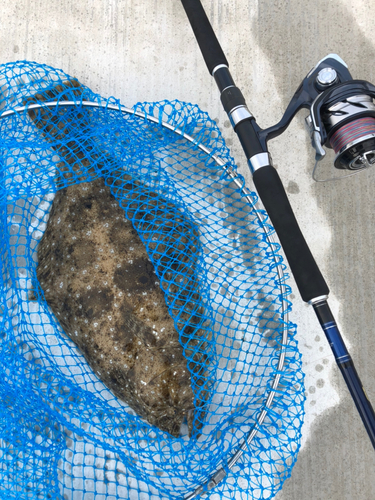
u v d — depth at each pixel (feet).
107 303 3.38
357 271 4.13
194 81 4.32
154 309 3.39
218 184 4.17
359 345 4.07
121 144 3.87
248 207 4.14
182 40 4.37
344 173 4.20
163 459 3.87
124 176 3.78
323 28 4.31
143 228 3.56
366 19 4.29
